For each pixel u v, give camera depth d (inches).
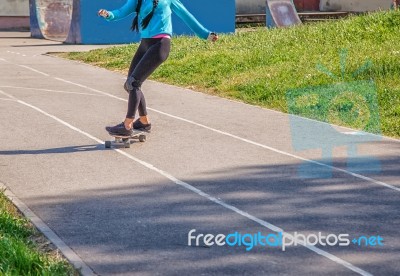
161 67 855.7
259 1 1577.3
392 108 598.2
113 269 296.2
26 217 358.9
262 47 906.1
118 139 506.9
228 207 374.6
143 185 416.2
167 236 333.7
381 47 813.2
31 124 584.7
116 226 347.9
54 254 312.5
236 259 305.3
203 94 729.0
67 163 466.0
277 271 292.5
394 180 422.0
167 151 495.5
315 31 957.8
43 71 895.1
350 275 287.9
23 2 1608.0
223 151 494.0
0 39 1346.0
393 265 297.9
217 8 1331.2
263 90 700.0
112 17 499.2
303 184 414.3
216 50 923.4
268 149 498.3
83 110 644.7
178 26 1290.6
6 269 283.6
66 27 1381.6
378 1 1584.6
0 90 749.3
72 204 383.2
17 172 446.3
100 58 985.5
